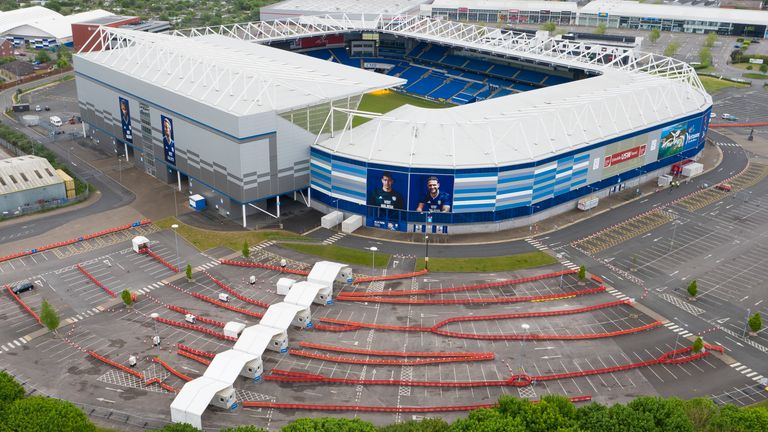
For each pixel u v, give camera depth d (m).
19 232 133.88
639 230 139.88
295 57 186.12
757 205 153.50
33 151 170.75
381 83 157.88
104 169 167.00
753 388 92.75
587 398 89.50
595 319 108.00
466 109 155.88
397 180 132.62
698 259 128.38
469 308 110.12
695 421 76.62
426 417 85.81
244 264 122.25
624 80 186.25
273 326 98.12
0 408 76.19
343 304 110.44
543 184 139.12
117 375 92.94
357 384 91.75
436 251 128.88
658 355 99.19
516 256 127.44
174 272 120.12
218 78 144.38
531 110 152.75
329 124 145.88
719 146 194.50
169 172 158.00
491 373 94.25
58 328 103.31
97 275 118.75
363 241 132.62
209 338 101.44
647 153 161.88
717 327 106.94
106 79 168.12
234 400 86.81
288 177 141.25
